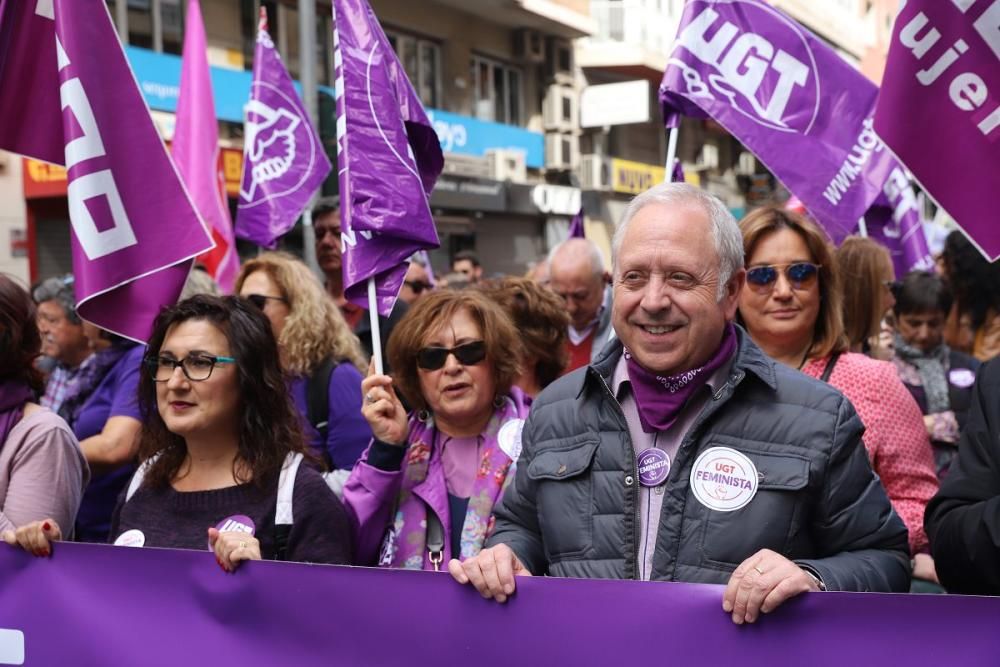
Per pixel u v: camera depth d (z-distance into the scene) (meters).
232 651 2.27
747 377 2.12
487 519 2.78
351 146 2.89
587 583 2.02
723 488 2.04
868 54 22.62
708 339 2.08
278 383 2.58
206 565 2.29
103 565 2.36
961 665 1.82
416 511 2.82
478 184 17.80
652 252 2.06
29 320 2.73
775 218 3.01
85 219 2.98
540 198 19.42
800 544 2.03
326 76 15.12
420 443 2.92
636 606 1.99
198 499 2.52
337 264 4.90
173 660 2.30
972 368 3.98
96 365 3.83
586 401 2.26
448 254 18.19
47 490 2.59
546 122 20.02
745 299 3.04
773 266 2.98
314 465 2.64
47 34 3.15
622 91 19.94
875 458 2.82
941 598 1.83
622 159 21.77
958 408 3.90
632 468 2.14
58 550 2.39
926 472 2.82
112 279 3.00
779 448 2.04
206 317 2.53
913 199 5.21
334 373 3.48
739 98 3.38
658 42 20.27
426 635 2.13
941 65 2.57
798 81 3.46
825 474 2.02
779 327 2.99
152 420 2.62
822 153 3.45
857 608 1.86
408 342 2.89
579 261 4.93
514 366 2.91
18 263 11.55
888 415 2.84
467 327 2.85
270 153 5.18
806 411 2.06
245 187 5.19
